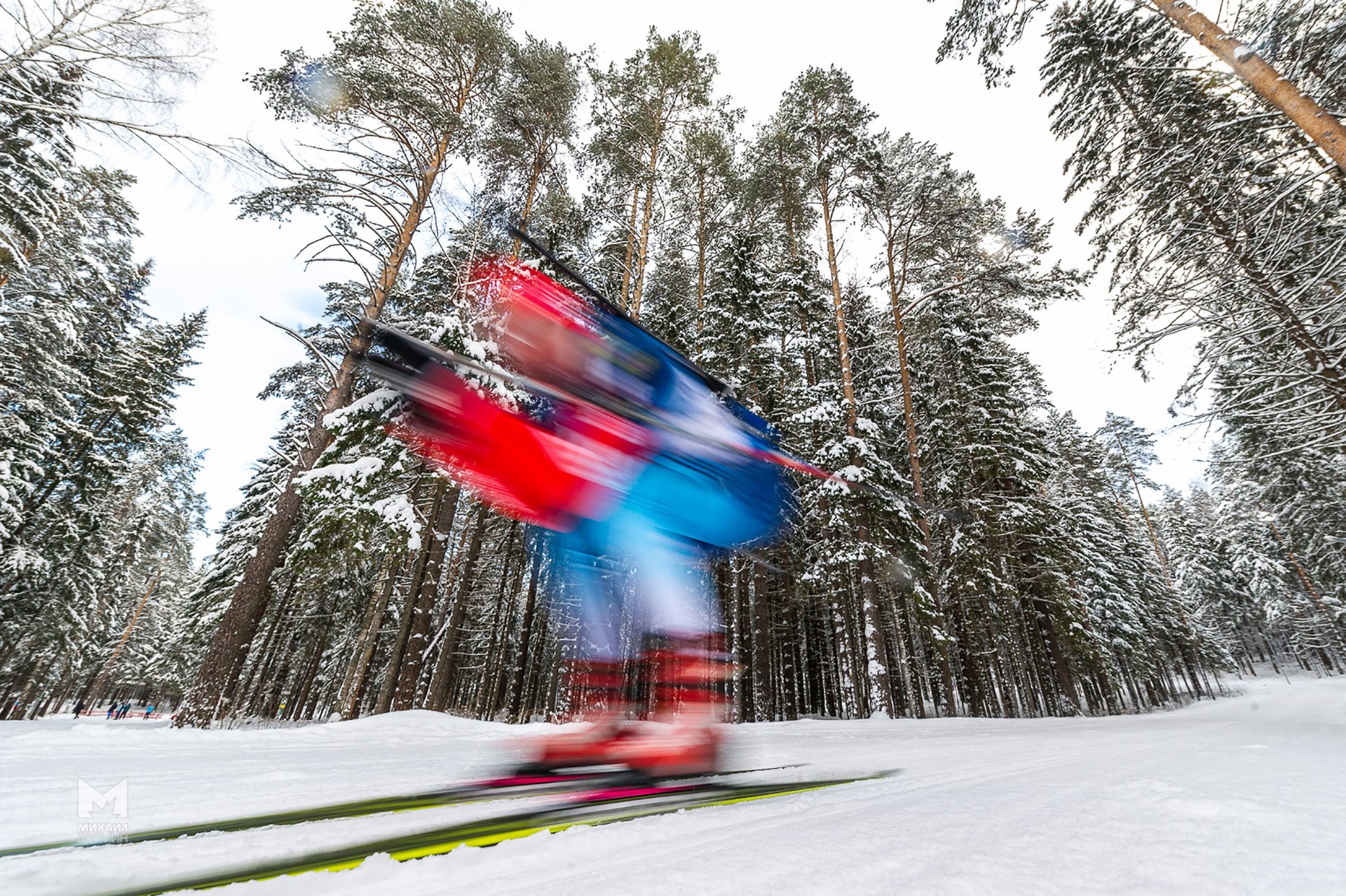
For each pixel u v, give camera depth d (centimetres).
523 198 1448
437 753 408
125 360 2041
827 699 2305
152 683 4156
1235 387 823
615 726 269
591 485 263
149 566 3056
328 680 2819
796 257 1958
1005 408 1822
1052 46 952
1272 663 5044
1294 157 692
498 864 134
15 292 1317
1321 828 119
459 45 1230
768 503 333
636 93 1688
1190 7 621
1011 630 1948
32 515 1648
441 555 1282
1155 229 845
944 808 168
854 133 1650
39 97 835
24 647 2050
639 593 283
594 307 272
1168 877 92
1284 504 1466
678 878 108
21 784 249
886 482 1311
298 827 176
